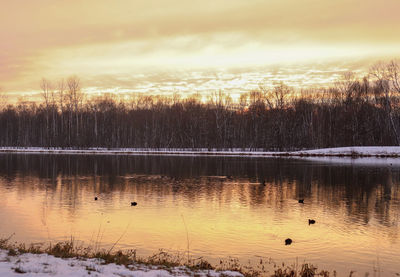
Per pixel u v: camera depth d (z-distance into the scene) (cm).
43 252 1270
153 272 1063
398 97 8762
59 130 11706
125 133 12019
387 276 1325
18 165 5628
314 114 10569
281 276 1234
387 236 1838
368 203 2683
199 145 10988
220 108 11150
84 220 2120
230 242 1719
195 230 1927
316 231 1919
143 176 4331
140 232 1878
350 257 1528
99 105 12400
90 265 1072
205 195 3002
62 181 3828
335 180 3944
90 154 8894
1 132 12381
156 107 12462
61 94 11606
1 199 2756
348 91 9769
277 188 3400
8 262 1015
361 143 9256
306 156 8038
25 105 13188
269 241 1742
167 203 2655
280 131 9700
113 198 2842
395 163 6003
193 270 1159
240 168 5291
